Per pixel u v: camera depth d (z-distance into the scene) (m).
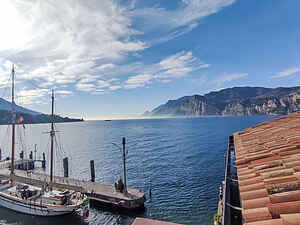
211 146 81.56
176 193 34.25
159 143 96.56
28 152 83.75
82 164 59.34
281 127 13.88
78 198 27.62
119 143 101.69
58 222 25.73
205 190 35.09
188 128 189.00
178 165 53.59
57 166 58.09
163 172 47.50
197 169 48.88
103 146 93.31
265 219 4.22
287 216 3.81
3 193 29.19
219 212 17.30
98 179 44.31
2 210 28.66
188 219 25.62
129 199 27.52
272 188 5.17
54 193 28.48
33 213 27.00
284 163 6.50
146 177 44.22
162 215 26.77
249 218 4.44
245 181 6.39
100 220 25.86
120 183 30.77
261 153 9.09
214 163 54.22
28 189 29.34
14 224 25.36
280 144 9.34
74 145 99.81
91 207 28.81
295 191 4.65
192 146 83.69
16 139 132.00
